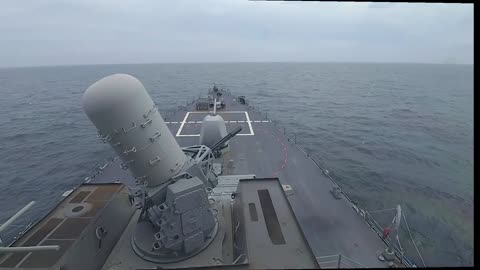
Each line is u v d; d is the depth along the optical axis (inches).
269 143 855.7
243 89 3238.2
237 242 330.0
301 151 792.3
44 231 311.4
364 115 1657.2
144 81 4446.4
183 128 1010.7
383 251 398.3
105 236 337.4
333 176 851.4
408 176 614.9
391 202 603.2
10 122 1801.2
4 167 1077.1
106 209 352.2
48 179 978.7
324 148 1138.7
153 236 342.3
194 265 310.7
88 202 366.6
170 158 321.7
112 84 270.7
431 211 449.1
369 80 3543.3
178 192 296.5
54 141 1391.5
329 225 469.1
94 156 1186.0
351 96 2450.8
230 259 323.6
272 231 293.6
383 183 735.7
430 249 393.1
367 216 504.1
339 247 416.8
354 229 458.9
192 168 340.2
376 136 1214.9
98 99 265.3
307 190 584.1
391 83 2468.0
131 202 419.5
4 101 2689.5
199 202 311.0
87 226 313.3
